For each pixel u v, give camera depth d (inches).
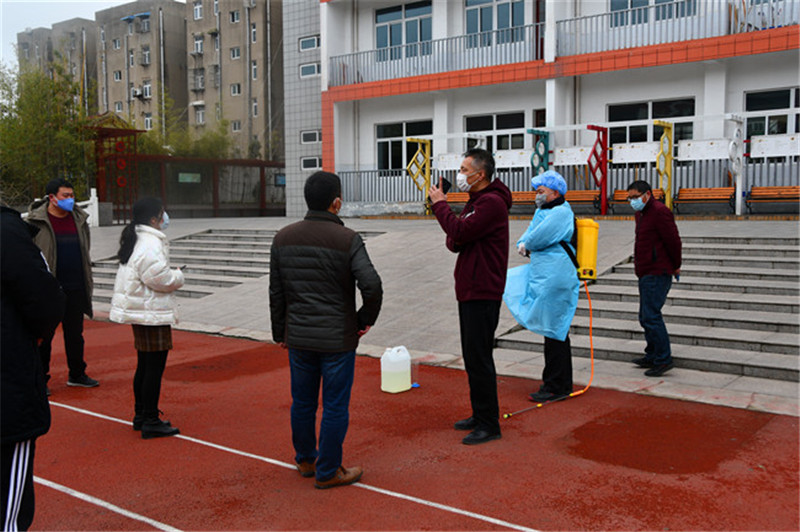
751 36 620.4
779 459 169.3
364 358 294.0
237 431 201.0
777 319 284.4
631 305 329.7
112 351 320.2
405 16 889.5
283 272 157.6
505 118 810.2
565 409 214.7
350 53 912.3
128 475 168.1
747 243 401.4
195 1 1683.1
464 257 187.5
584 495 151.1
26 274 107.7
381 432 197.5
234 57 1620.3
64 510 148.6
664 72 690.8
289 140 1029.8
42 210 244.8
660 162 648.4
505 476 162.9
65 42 1818.4
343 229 156.0
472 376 187.5
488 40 818.8
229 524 140.7
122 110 1840.6
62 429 205.0
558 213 217.9
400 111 879.1
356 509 146.5
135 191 992.9
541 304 220.7
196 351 317.4
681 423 198.2
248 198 1219.2
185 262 576.1
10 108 1070.4
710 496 149.1
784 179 621.6
